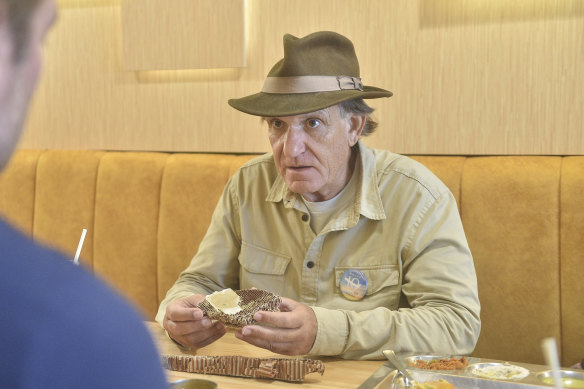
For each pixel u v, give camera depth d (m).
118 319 0.46
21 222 2.83
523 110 2.19
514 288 2.10
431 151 2.32
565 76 2.13
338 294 1.85
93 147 2.84
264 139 2.55
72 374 0.43
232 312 1.53
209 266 2.01
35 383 0.42
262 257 1.95
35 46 0.48
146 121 2.74
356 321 1.58
